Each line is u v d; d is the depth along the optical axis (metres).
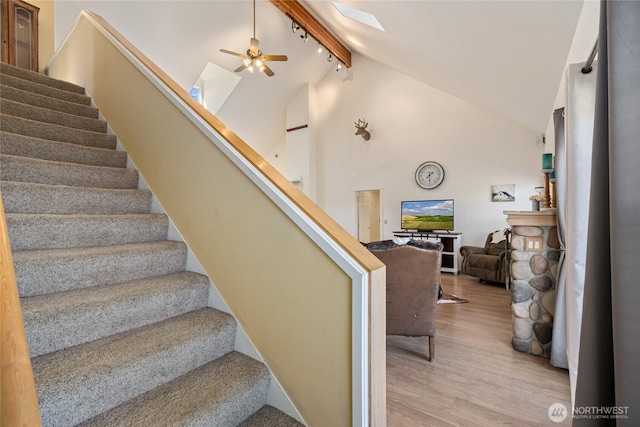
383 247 2.54
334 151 8.16
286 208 1.27
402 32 3.58
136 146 2.37
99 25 2.91
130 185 2.30
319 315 1.20
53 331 1.19
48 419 0.96
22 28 4.18
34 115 2.43
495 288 4.75
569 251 1.84
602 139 0.80
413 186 6.98
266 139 9.09
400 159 7.16
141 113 2.29
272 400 1.38
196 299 1.65
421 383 2.08
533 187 5.68
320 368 1.20
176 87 1.97
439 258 2.34
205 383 1.27
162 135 2.06
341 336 1.13
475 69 3.56
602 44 0.80
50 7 4.41
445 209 6.39
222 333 1.48
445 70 4.29
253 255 1.45
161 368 1.25
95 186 2.14
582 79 1.75
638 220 0.67
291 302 1.30
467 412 1.77
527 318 2.53
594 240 0.81
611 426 0.79
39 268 1.36
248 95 7.49
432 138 6.72
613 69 0.71
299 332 1.27
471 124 6.28
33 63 4.25
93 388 1.06
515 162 5.84
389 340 2.85
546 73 2.82
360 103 7.73
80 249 1.62
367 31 4.65
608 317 0.79
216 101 7.29
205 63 6.21
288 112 8.50
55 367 1.09
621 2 0.70
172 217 1.99
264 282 1.41
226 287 1.60
